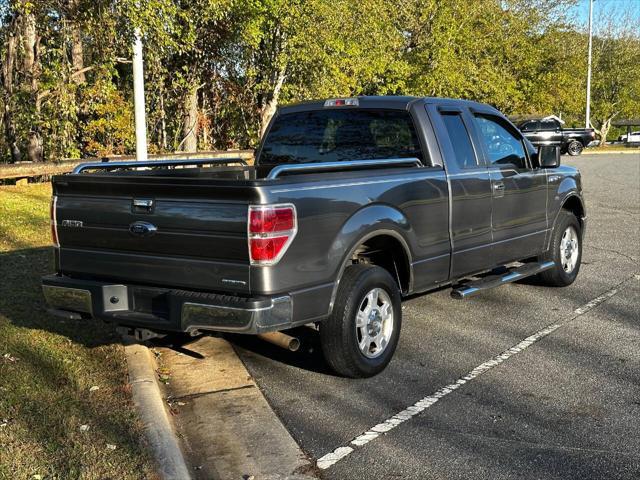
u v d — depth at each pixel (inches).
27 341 214.4
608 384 193.5
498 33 1300.4
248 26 715.4
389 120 230.4
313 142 249.1
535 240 277.0
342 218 181.2
